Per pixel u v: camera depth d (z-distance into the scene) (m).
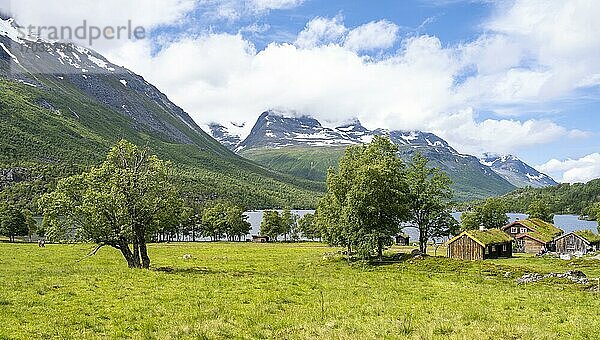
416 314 28.50
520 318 27.91
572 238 114.38
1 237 153.50
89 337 22.53
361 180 72.56
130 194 53.34
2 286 35.97
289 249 117.00
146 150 57.59
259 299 33.16
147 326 24.70
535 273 54.38
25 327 23.92
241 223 183.62
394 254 78.88
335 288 39.53
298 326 24.61
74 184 54.31
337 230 75.56
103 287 36.75
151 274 45.47
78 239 53.00
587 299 36.38
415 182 83.75
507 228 126.31
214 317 26.98
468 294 37.84
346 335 22.66
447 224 83.88
